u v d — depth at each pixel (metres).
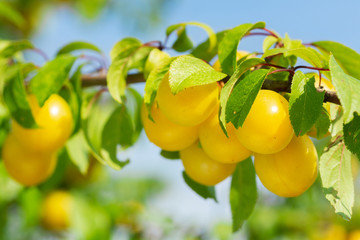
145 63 0.34
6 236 0.55
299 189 0.30
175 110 0.29
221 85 0.30
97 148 0.38
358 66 0.31
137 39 0.34
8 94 0.35
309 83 0.27
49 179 0.45
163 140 0.31
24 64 0.37
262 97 0.28
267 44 0.32
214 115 0.30
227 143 0.29
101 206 0.53
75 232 0.50
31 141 0.35
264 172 0.30
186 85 0.27
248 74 0.28
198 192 0.35
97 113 0.40
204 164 0.32
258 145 0.28
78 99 0.37
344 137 0.28
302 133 0.27
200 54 0.35
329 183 0.29
